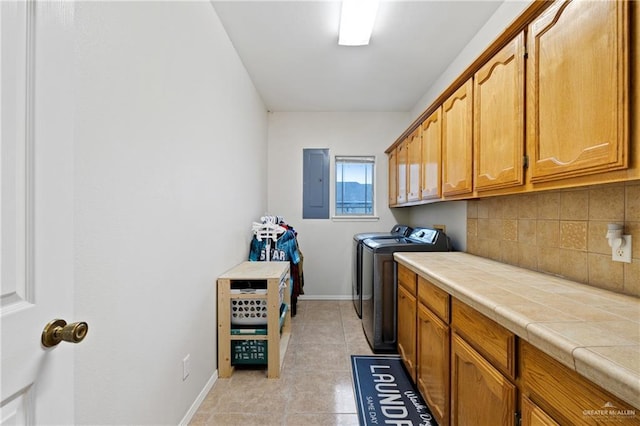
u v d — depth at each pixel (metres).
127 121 1.10
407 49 2.48
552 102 1.12
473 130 1.73
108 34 1.00
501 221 1.91
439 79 2.99
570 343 0.71
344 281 4.03
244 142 2.77
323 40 2.35
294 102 3.71
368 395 1.86
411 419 1.64
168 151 1.39
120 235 1.06
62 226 0.65
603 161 0.90
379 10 2.00
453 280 1.38
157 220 1.30
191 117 1.64
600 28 0.90
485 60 1.59
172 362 1.43
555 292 1.17
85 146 0.90
